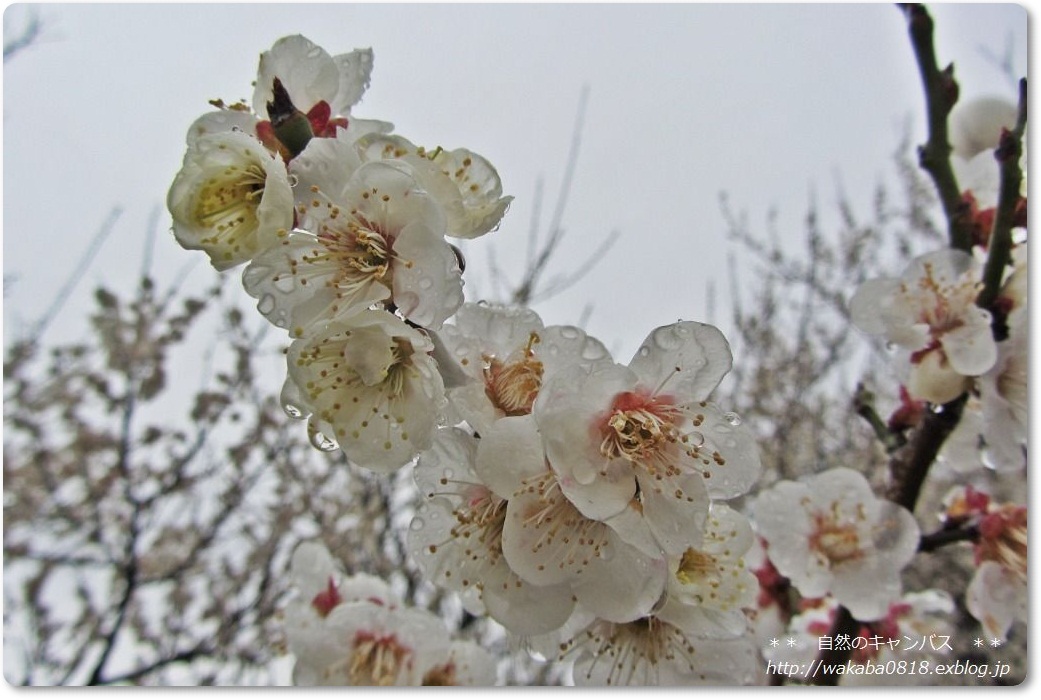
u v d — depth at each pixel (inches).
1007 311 7.1
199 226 5.8
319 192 5.6
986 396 7.1
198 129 5.9
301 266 5.6
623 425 5.4
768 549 8.1
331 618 7.6
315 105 6.0
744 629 6.1
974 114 7.8
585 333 5.6
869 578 7.8
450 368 5.6
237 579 17.3
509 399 5.7
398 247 5.6
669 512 5.4
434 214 5.6
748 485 5.5
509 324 5.8
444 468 5.8
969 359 7.0
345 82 6.2
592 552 5.5
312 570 8.0
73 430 17.1
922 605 8.4
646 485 5.4
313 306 5.6
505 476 5.5
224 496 16.7
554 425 5.4
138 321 17.2
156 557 17.3
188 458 16.2
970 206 7.3
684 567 6.1
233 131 5.7
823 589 7.9
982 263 7.3
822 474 8.2
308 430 5.8
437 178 5.8
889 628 7.9
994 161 7.5
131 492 15.8
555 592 5.6
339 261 5.6
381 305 5.7
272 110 5.8
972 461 7.7
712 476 5.5
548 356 5.7
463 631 15.4
